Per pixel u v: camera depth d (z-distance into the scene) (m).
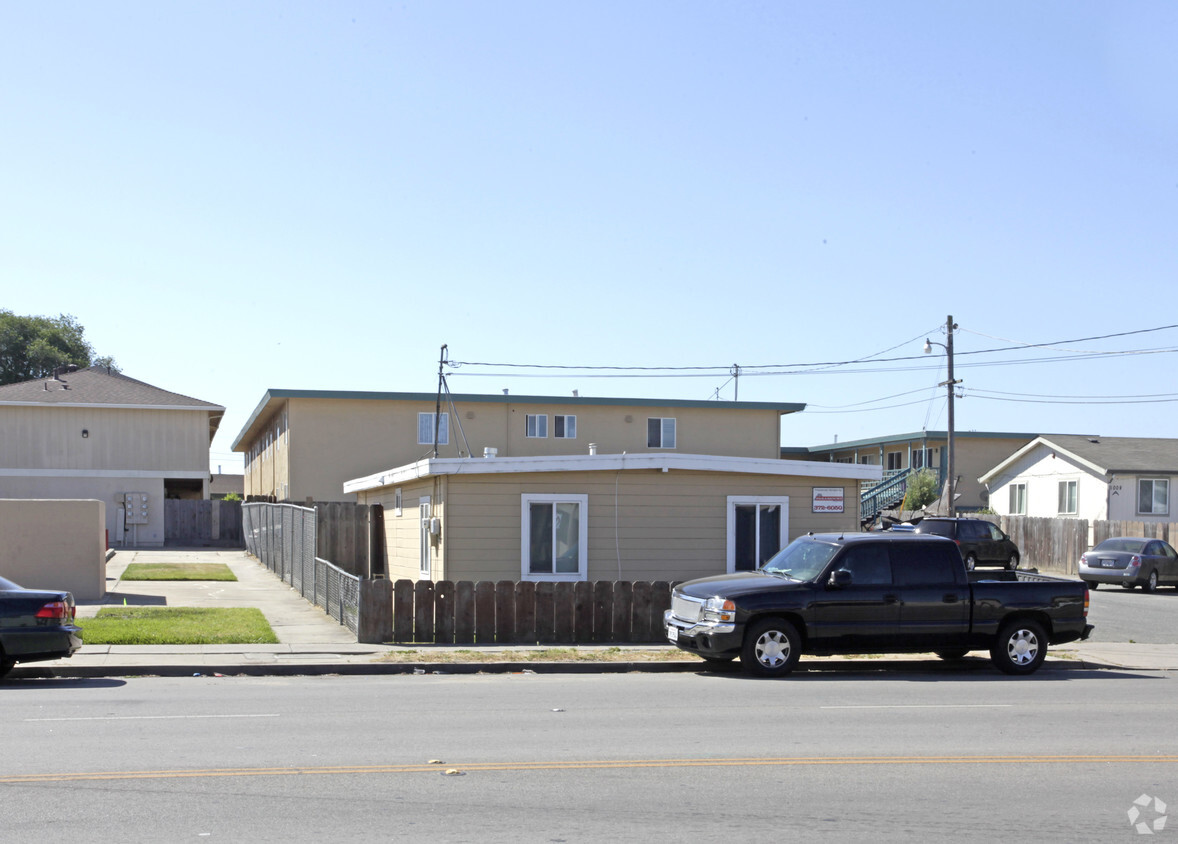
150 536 43.62
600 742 9.70
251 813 7.11
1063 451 47.19
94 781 7.94
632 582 17.84
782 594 14.84
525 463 20.97
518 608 17.39
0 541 21.22
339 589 19.11
